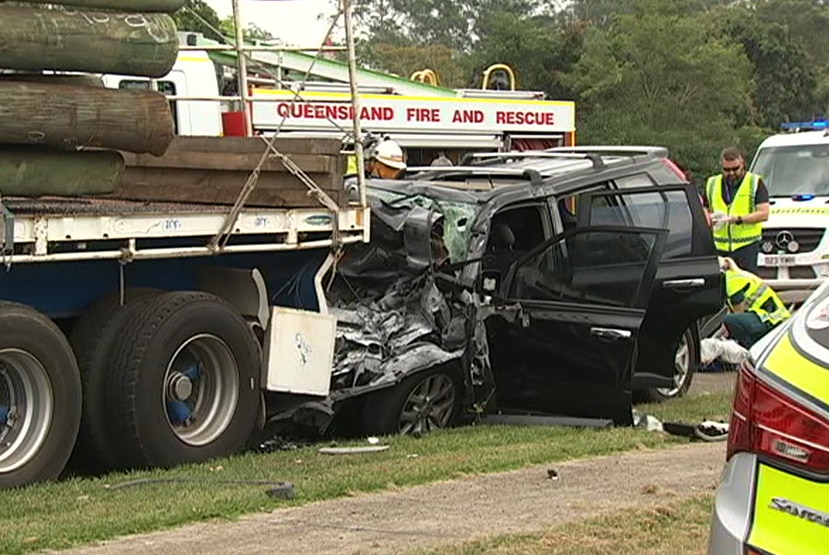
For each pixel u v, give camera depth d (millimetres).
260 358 12547
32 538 8875
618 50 73125
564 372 13867
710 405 15297
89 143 10734
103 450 11625
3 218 10359
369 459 11961
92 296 11891
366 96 23375
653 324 14914
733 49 74312
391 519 9641
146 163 13453
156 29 10984
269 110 21062
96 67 10750
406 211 13977
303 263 13125
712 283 15320
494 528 9359
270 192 12875
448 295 13867
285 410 13031
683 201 15461
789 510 5379
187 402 12055
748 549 5430
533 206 14461
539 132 26156
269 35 18297
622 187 15172
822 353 5473
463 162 17438
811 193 24766
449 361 13641
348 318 13516
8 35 10141
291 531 9266
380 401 13422
